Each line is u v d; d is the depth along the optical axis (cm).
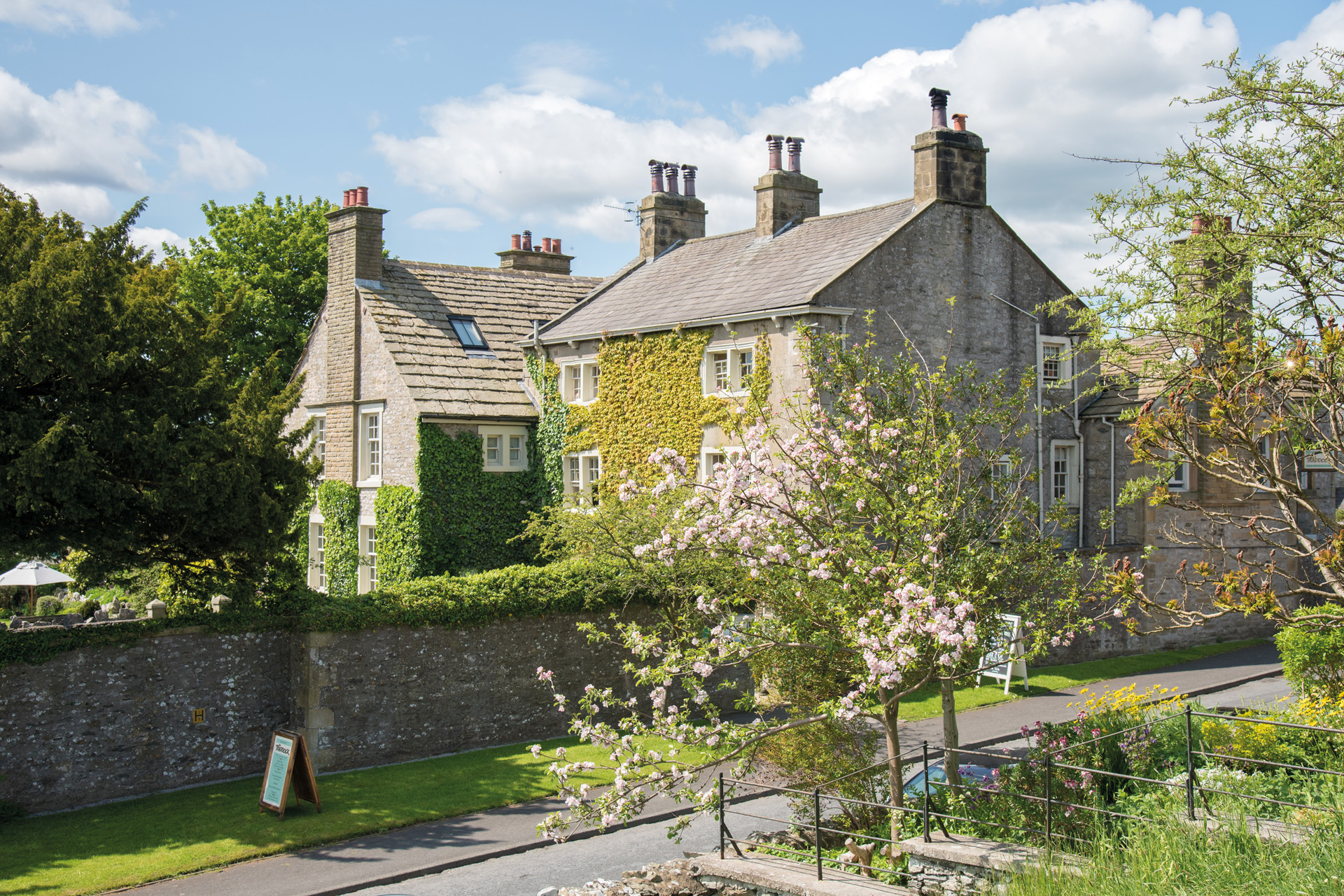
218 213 4428
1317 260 1349
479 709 2042
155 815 1634
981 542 1334
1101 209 1546
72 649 1684
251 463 1730
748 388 2575
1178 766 1314
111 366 1569
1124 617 1238
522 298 3556
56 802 1661
